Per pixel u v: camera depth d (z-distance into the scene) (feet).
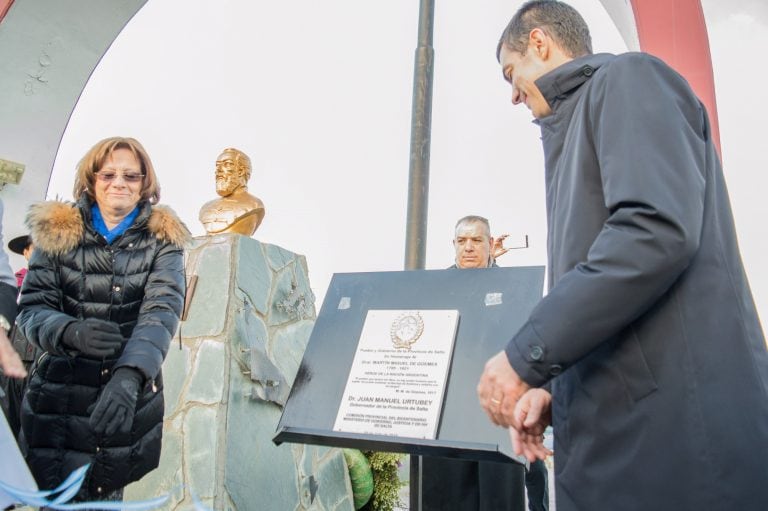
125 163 6.31
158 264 6.29
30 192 19.39
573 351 3.23
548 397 3.86
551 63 4.26
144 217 6.30
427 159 7.97
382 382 4.46
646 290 3.11
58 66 19.81
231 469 8.93
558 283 3.38
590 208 3.62
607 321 3.17
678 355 3.22
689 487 3.05
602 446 3.31
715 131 13.67
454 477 8.19
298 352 11.37
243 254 10.28
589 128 3.73
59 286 6.03
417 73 8.18
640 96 3.44
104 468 5.78
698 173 3.35
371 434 4.22
